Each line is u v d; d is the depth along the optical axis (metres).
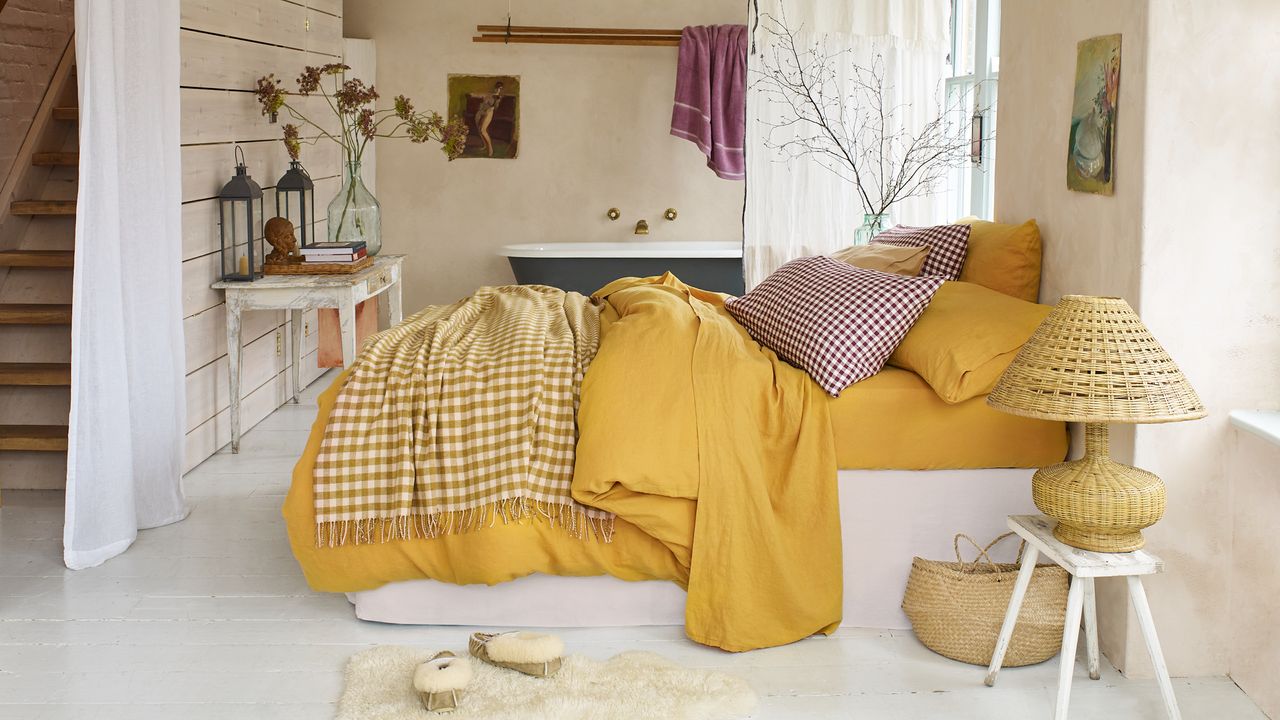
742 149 6.95
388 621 3.08
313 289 4.77
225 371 4.95
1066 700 2.46
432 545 2.98
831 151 5.70
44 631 3.04
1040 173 3.42
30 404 4.38
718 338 3.14
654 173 7.45
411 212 7.47
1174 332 2.70
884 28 5.62
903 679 2.79
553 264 6.83
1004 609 2.83
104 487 3.56
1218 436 2.72
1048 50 3.34
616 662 2.83
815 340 3.07
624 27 7.29
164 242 3.83
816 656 2.92
